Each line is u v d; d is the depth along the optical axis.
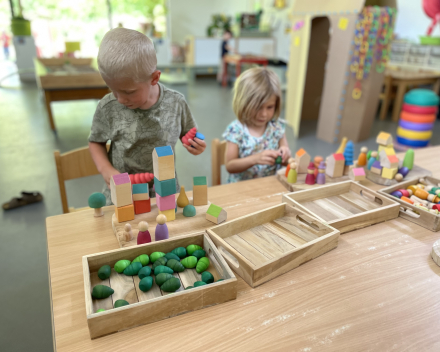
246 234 0.85
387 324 0.61
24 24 4.94
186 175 2.74
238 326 0.60
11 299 1.50
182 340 0.57
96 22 7.69
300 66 3.49
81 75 3.43
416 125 3.26
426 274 0.74
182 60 7.54
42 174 2.72
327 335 0.59
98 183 2.59
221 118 4.28
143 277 0.69
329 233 0.80
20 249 1.85
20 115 4.32
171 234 0.83
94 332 0.56
